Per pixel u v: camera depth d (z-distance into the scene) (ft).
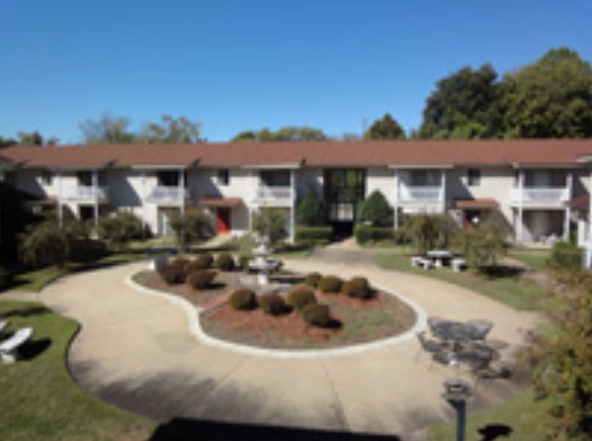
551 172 95.14
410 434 23.54
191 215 82.74
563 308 45.78
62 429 23.12
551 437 20.57
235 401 27.12
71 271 67.62
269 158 105.60
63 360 32.83
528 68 155.94
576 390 17.78
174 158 109.19
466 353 33.35
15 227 75.77
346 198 123.03
